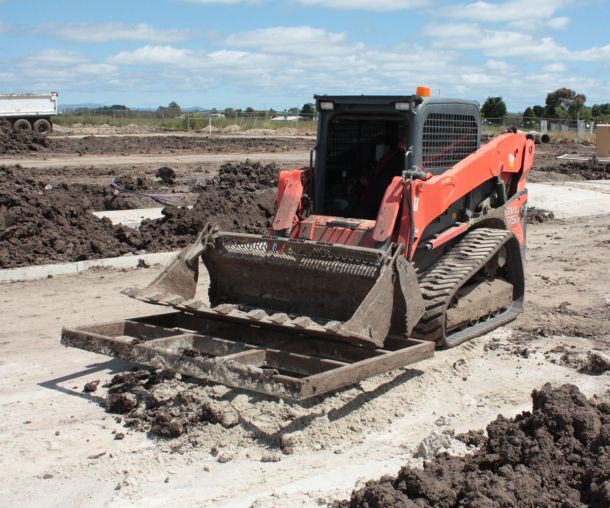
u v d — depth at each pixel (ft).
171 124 173.88
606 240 46.80
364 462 18.01
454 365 24.11
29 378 23.65
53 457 18.57
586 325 28.73
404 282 22.21
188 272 25.05
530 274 37.55
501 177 29.01
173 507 16.30
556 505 14.44
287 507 15.88
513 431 16.69
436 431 18.22
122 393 21.72
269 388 18.58
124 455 18.62
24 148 100.99
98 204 54.39
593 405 17.60
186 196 60.85
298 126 175.94
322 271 23.13
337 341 22.65
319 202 26.14
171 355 20.51
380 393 21.89
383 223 22.88
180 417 20.02
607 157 112.06
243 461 18.25
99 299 32.81
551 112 215.92
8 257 37.96
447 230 26.30
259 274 25.00
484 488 14.82
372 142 27.43
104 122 180.34
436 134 25.21
